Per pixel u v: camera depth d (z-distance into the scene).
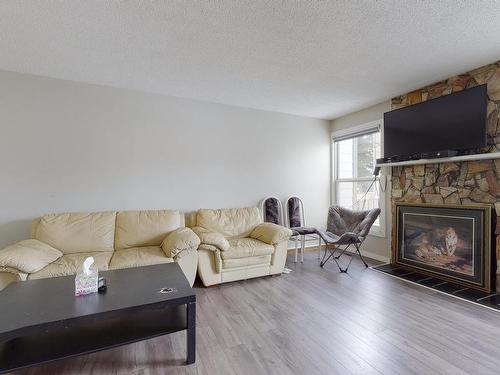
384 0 1.70
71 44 2.26
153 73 2.83
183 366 1.57
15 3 1.73
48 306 1.45
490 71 2.61
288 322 2.06
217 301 2.45
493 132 2.59
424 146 3.07
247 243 3.06
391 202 3.64
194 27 2.01
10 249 2.16
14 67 2.71
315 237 4.11
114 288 1.70
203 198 3.68
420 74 2.84
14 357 1.33
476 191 2.73
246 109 3.95
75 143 3.04
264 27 2.00
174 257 2.57
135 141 3.30
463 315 2.15
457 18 1.88
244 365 1.57
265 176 4.11
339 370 1.52
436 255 3.04
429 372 1.50
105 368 1.56
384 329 1.95
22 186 2.84
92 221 2.82
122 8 1.79
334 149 4.59
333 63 2.59
